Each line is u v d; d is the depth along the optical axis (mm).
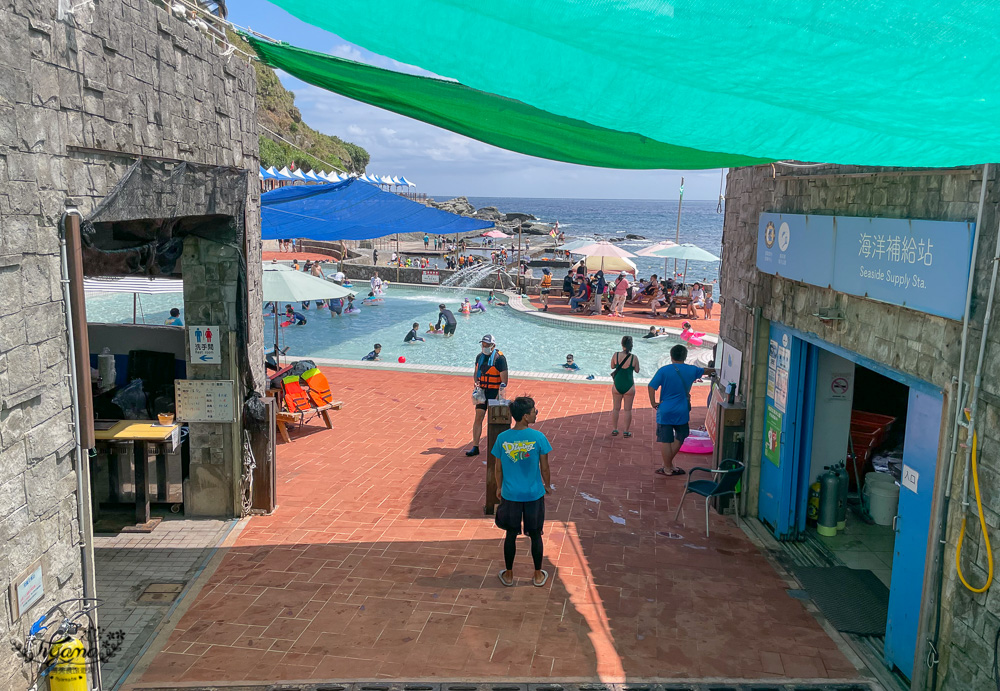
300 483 9641
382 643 5832
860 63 2482
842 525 8406
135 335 10398
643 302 28156
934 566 4988
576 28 2463
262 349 9000
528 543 7793
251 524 8250
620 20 2352
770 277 8320
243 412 8305
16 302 3975
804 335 7441
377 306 28875
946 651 4941
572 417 13297
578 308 27047
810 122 3143
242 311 8055
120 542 7723
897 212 5633
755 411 8648
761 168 8672
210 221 7688
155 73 5754
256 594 6621
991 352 4480
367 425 12539
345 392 14859
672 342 22078
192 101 6551
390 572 7078
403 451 11086
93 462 8445
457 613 6324
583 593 6754
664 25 2359
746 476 8742
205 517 8422
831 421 8312
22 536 4094
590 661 5648
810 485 8438
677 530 8375
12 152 3900
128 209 5176
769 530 8445
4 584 3930
